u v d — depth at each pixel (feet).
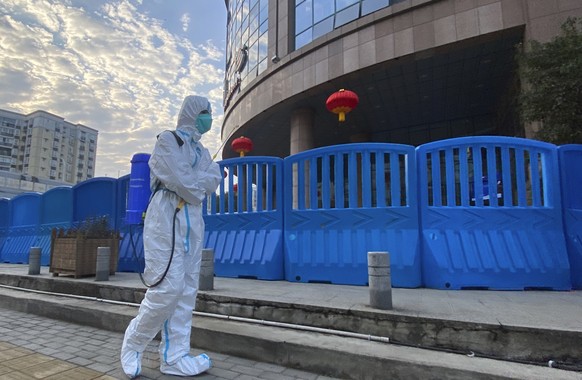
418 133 74.33
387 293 12.47
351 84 55.52
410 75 52.75
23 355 12.85
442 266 17.10
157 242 10.78
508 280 16.81
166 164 10.82
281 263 20.62
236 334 12.64
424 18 46.55
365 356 10.47
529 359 9.96
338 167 20.10
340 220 19.58
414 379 9.86
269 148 91.04
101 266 20.44
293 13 64.39
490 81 54.44
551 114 26.73
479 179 18.31
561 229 18.01
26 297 20.30
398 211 18.61
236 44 87.51
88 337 15.16
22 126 288.71
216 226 23.56
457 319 10.92
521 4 40.81
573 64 25.21
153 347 13.64
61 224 30.76
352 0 54.90
